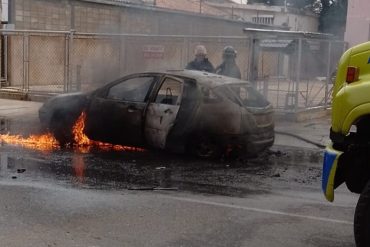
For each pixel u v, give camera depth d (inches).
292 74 574.9
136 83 353.7
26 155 334.0
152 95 343.6
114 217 212.8
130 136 350.9
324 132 466.3
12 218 207.3
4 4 841.5
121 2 1071.0
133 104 347.9
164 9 1174.3
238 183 279.1
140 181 276.7
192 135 334.3
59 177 279.4
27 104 620.7
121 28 1075.3
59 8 938.7
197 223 207.9
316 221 214.4
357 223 160.6
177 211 223.3
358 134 166.9
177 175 293.1
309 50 576.7
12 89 692.7
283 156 360.2
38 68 864.3
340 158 164.4
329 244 188.9
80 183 267.7
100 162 320.5
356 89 160.4
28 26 883.4
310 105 577.0
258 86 568.4
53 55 893.2
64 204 228.7
